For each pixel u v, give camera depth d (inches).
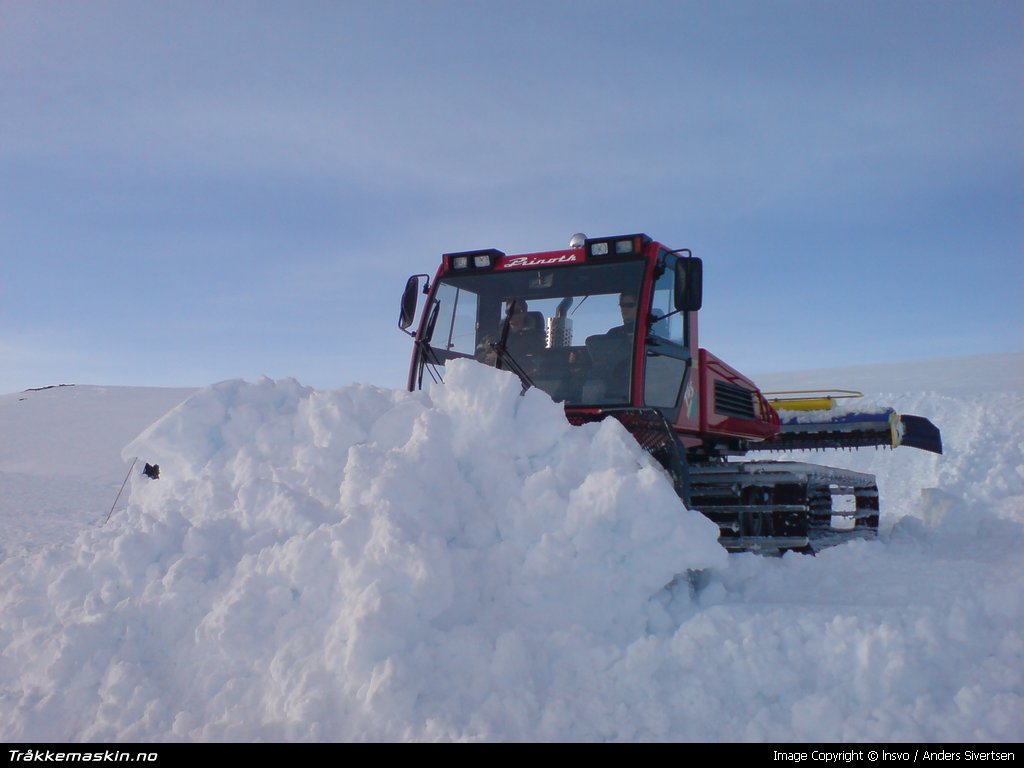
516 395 175.9
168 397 1443.2
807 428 350.6
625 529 154.5
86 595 157.9
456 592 142.3
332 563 144.3
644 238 249.0
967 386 888.3
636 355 237.5
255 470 179.9
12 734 130.3
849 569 190.1
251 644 139.8
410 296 270.5
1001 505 445.7
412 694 124.6
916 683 130.0
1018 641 140.5
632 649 137.6
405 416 179.6
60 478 669.3
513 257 266.7
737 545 222.2
